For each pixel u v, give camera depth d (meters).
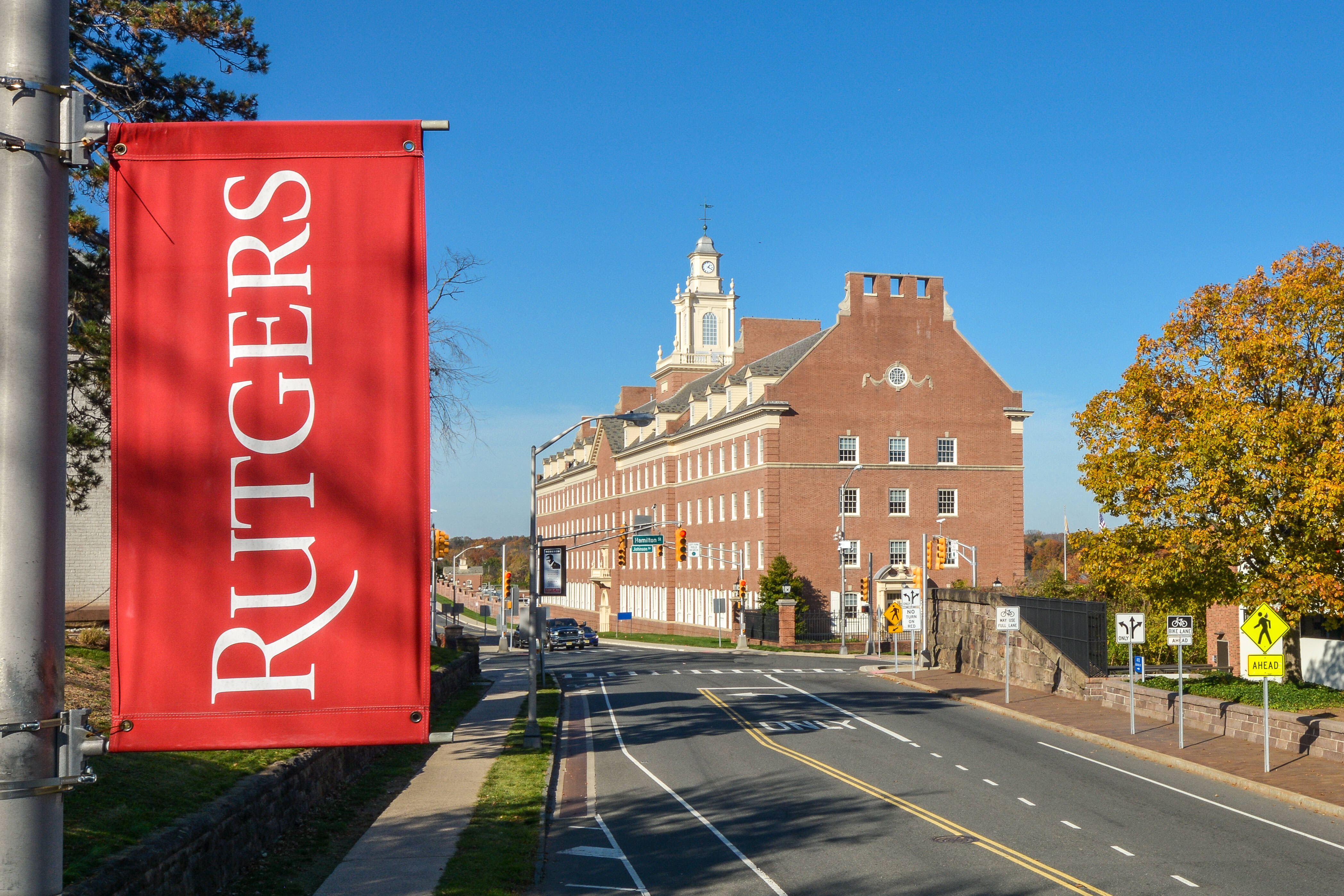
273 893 12.02
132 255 7.05
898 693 38.97
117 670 6.95
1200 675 32.78
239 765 15.13
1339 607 24.83
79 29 19.77
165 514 7.01
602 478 108.06
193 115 20.95
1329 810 17.53
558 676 47.97
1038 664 37.88
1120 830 16.30
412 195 7.24
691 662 56.12
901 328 69.31
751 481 69.50
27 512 4.90
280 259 7.14
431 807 17.48
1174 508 27.61
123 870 9.45
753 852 15.01
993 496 69.81
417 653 7.14
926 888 12.98
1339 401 26.05
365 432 7.16
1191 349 29.38
